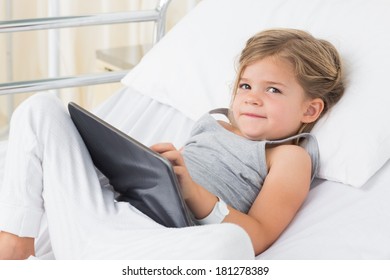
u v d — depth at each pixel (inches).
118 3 126.6
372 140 63.2
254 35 72.1
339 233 58.3
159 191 54.1
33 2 129.3
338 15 74.4
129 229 54.9
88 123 58.3
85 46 130.0
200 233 49.4
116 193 63.2
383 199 61.0
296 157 63.6
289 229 61.5
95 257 54.5
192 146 69.4
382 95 65.3
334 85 67.1
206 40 83.7
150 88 85.5
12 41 130.6
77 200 57.3
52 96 61.6
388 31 69.7
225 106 77.0
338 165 63.9
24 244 59.2
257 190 65.0
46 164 58.8
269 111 66.0
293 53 66.7
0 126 134.4
